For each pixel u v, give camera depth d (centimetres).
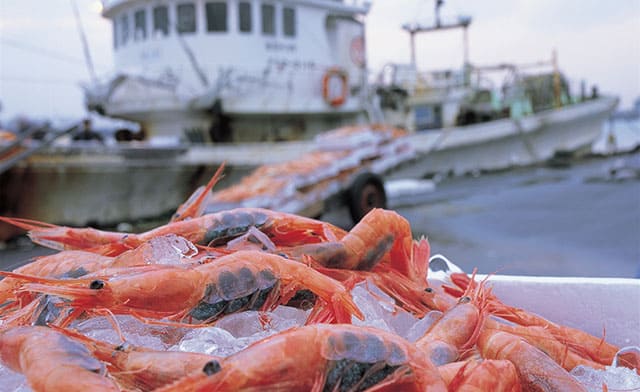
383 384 111
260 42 1472
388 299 182
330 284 154
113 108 1541
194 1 1437
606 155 2695
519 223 1190
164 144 1382
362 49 1772
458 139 1975
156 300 137
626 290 200
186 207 216
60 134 1211
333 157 1032
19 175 1152
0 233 1134
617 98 2584
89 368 102
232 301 148
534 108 2494
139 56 1517
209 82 1438
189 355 109
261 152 1441
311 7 1559
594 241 970
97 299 132
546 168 2281
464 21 2241
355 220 1024
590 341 184
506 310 188
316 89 1585
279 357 106
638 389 146
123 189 1315
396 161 1145
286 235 198
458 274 219
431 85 2142
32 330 115
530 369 135
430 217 1327
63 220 1245
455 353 136
